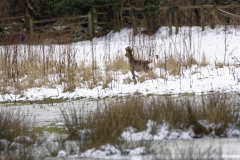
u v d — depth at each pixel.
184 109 29.59
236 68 48.34
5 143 26.69
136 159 22.83
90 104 39.50
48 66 52.12
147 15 74.69
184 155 22.30
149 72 47.16
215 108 29.64
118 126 27.33
